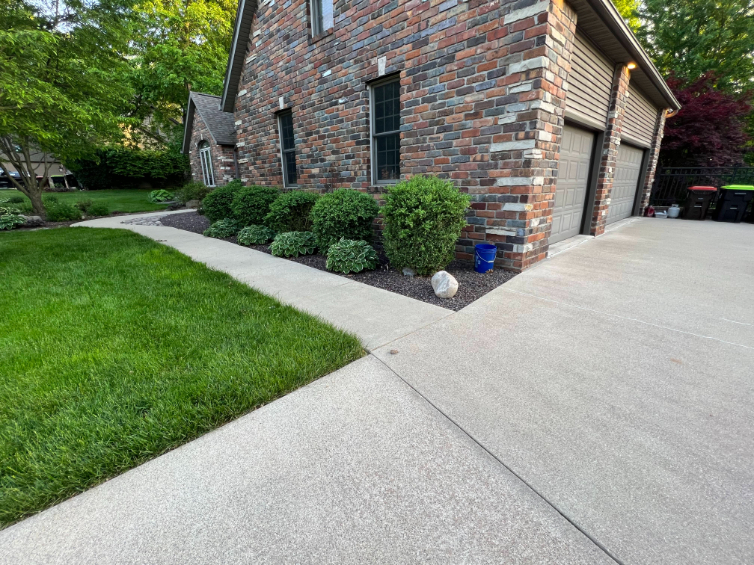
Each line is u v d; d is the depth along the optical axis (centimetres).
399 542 121
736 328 278
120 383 211
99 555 119
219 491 143
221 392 201
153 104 1827
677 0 1377
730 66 1366
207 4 1795
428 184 400
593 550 117
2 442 167
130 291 378
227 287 393
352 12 536
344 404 196
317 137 656
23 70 552
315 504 136
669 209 954
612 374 218
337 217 480
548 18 355
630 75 653
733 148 1137
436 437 170
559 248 543
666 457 154
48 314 315
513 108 392
